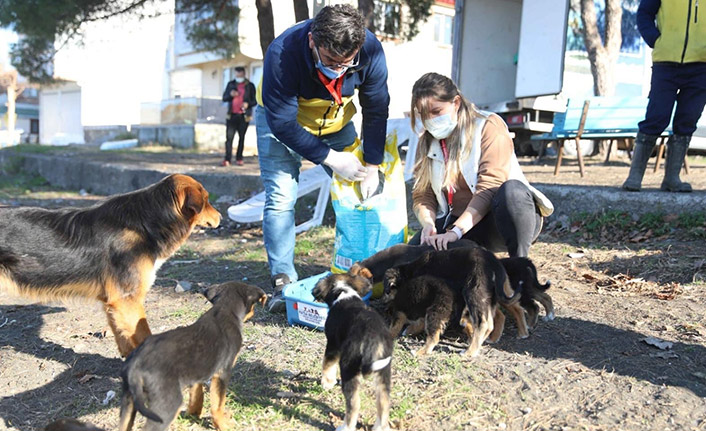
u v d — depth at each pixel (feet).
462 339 13.42
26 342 14.32
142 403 8.53
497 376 11.50
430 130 14.30
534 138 31.53
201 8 46.68
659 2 20.62
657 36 20.53
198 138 64.80
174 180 12.81
